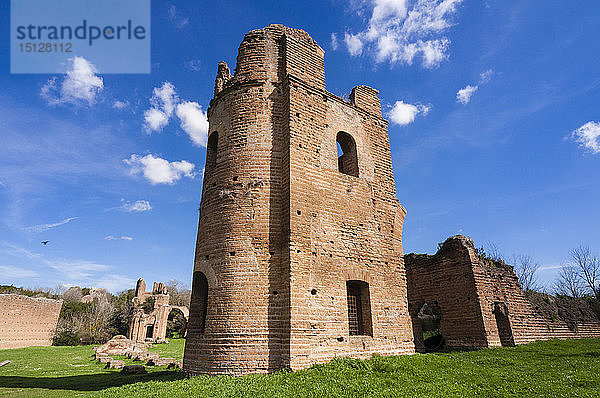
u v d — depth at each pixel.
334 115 17.02
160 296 58.75
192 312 14.66
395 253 16.81
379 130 18.77
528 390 9.67
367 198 16.69
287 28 17.72
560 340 23.30
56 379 16.33
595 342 21.62
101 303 63.28
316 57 17.75
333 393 9.02
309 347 12.45
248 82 16.28
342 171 18.03
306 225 14.09
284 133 15.46
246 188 14.60
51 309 46.62
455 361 14.55
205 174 17.03
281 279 13.29
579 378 11.05
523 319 22.88
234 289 13.22
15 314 41.53
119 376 16.73
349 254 15.01
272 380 10.55
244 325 12.73
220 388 9.96
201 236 15.29
